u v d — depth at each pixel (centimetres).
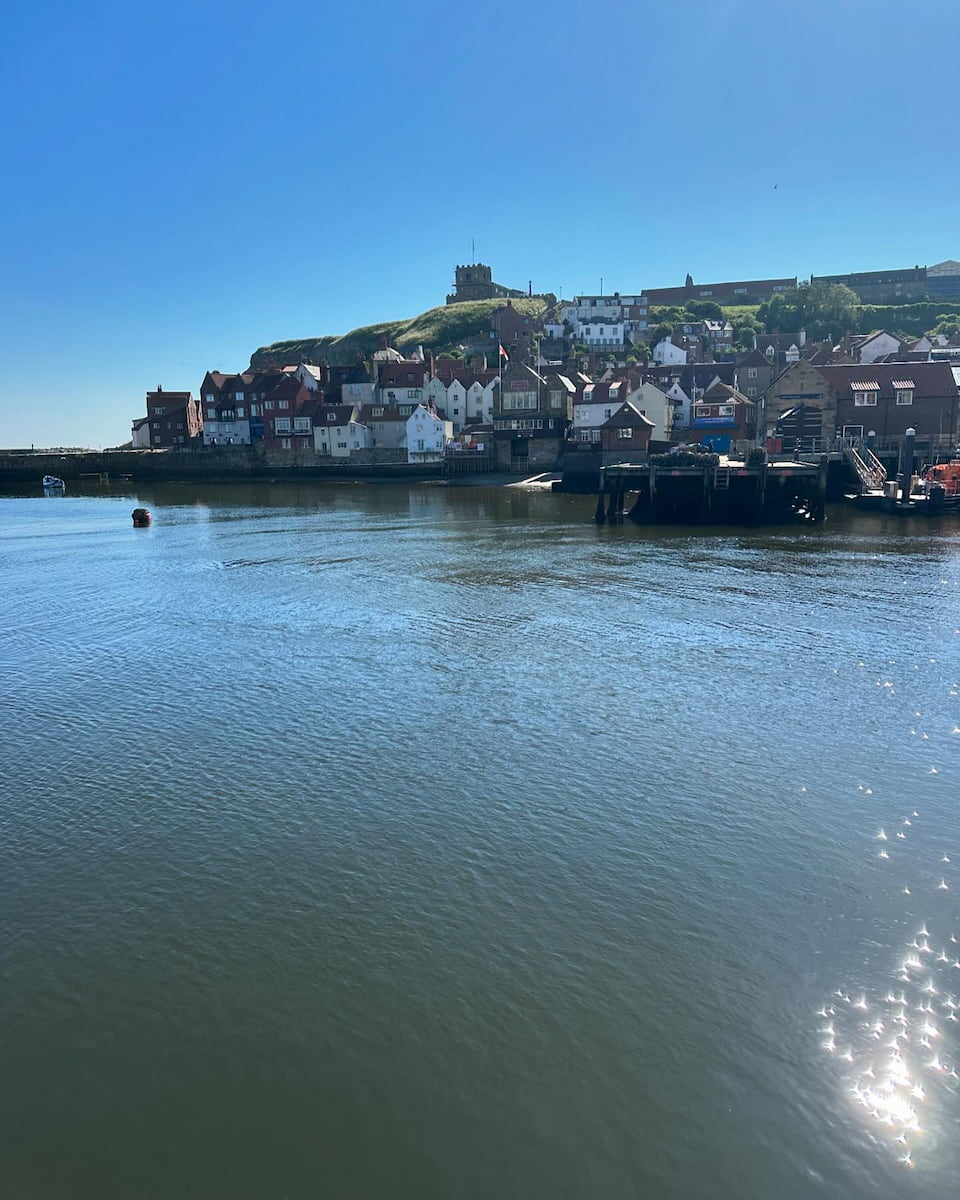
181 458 12694
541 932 1140
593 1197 768
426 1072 913
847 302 17275
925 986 1013
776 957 1075
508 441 10531
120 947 1135
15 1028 991
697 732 1814
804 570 3769
